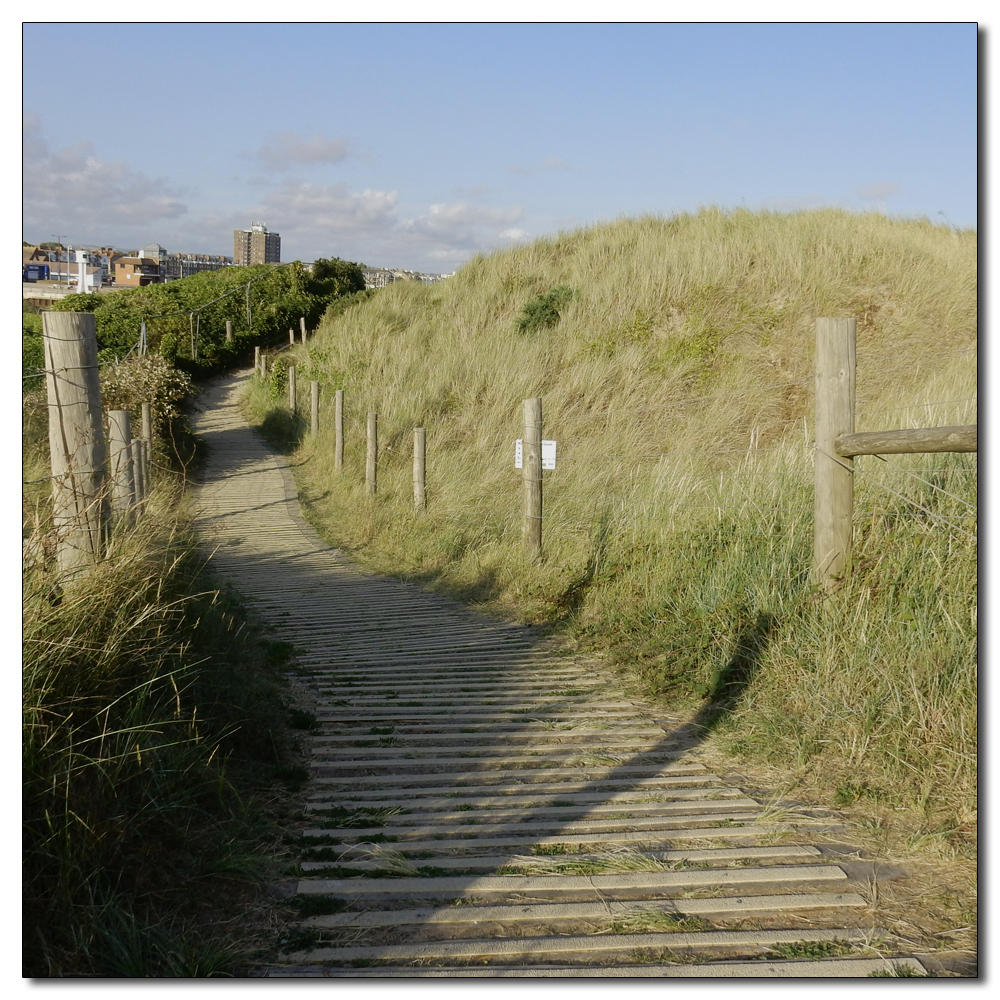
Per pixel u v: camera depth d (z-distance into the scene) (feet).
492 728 15.58
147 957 8.41
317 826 11.64
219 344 99.40
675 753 14.51
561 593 24.94
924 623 14.33
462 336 62.95
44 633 10.46
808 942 8.96
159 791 10.15
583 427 43.37
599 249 70.49
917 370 41.45
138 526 13.69
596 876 10.27
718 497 23.58
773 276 54.70
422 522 36.06
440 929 9.22
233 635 16.90
